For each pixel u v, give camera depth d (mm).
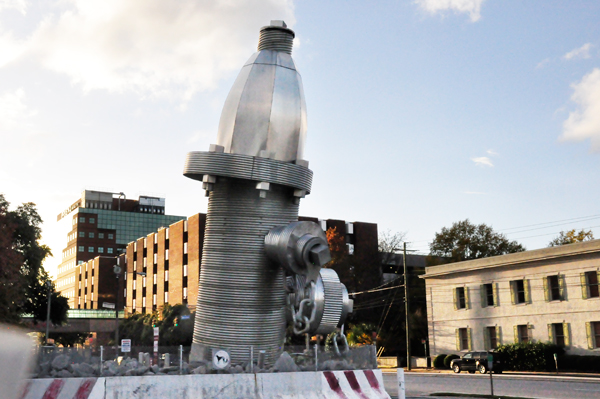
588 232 64438
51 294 62156
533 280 44469
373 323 64375
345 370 15594
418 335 61719
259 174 16750
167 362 14805
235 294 16938
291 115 17562
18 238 52031
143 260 87625
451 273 50531
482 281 48062
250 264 17078
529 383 31016
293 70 18078
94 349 14391
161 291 79375
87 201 172375
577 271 41781
